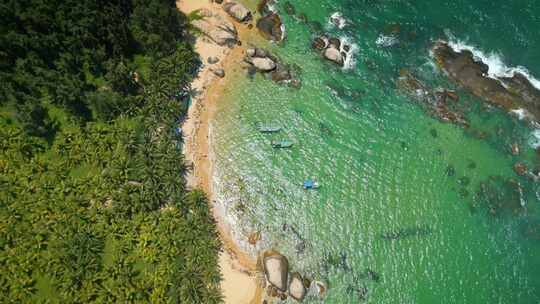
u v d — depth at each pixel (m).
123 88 62.91
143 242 54.69
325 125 67.19
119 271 52.56
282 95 68.50
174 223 56.28
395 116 68.75
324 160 64.88
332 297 57.22
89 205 56.28
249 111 66.81
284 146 65.00
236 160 63.53
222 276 55.91
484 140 67.94
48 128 60.03
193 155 62.88
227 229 59.19
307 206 61.84
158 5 65.38
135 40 66.06
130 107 62.22
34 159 57.66
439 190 64.69
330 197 62.72
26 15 57.97
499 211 64.19
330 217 61.56
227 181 62.06
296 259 58.66
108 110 60.88
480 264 61.19
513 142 67.88
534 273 61.50
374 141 66.94
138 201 56.25
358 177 64.31
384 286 58.75
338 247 60.06
